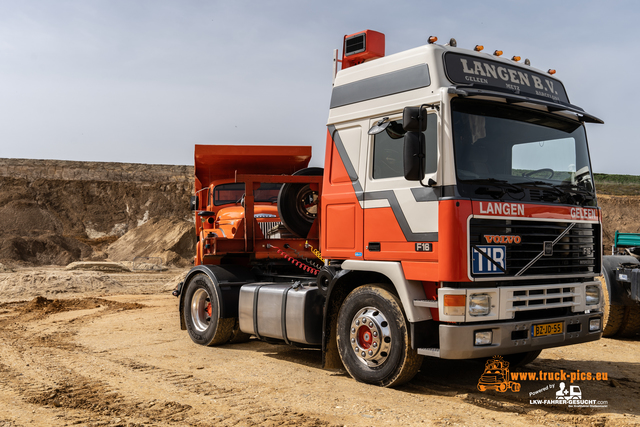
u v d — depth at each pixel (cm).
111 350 796
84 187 6112
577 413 496
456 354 494
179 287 905
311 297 670
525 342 524
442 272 500
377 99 600
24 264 3781
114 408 500
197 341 845
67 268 3056
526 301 534
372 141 599
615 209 5588
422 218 529
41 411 492
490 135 543
